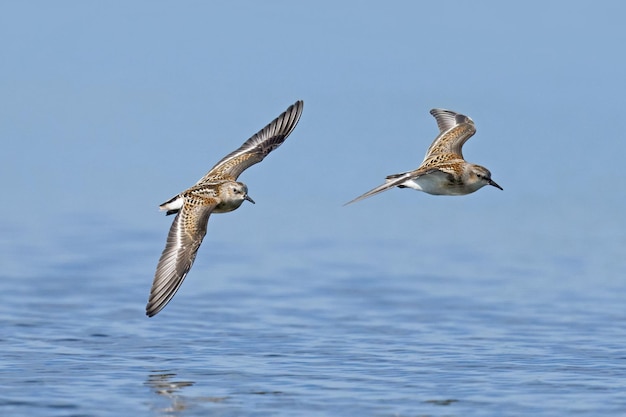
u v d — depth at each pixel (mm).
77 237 25953
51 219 27672
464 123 16203
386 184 13852
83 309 19359
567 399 14039
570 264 24000
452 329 18312
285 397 13969
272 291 21234
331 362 15906
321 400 13859
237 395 14070
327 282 22156
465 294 21219
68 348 16594
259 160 14625
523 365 15828
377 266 23781
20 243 25156
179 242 12859
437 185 15031
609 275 22938
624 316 19344
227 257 24453
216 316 19000
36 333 17547
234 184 13578
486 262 24219
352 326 18406
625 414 13391
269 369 15414
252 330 17969
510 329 18297
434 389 14430
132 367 15453
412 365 15758
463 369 15547
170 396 14000
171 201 13484
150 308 12500
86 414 13195
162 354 16266
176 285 12570
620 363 15992
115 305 19719
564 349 16891
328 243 26047
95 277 22078
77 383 14602
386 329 18219
